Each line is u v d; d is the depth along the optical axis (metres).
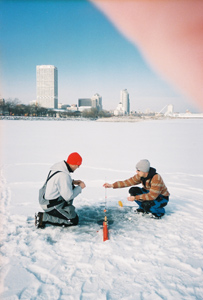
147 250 2.79
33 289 2.14
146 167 3.49
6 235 3.08
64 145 14.01
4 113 89.75
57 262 2.54
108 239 3.03
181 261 2.58
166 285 2.21
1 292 2.10
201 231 3.28
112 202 4.49
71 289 2.15
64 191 3.09
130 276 2.33
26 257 2.61
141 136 20.52
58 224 3.32
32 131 24.88
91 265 2.49
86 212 3.97
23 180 6.21
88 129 29.53
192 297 2.07
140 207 3.99
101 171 7.47
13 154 10.65
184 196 5.04
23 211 3.98
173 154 11.28
